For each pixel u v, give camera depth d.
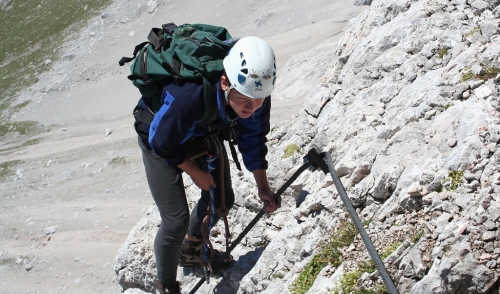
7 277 7.99
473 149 3.35
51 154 12.22
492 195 3.10
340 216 3.79
